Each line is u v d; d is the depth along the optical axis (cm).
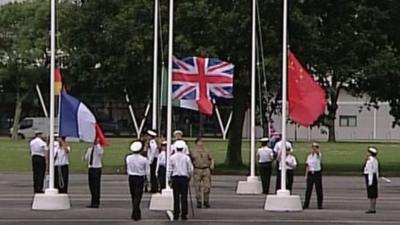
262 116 6688
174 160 3061
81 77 6756
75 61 6700
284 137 3425
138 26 6362
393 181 5947
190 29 6219
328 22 6638
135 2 6425
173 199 3133
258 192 4425
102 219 3069
